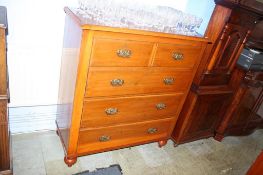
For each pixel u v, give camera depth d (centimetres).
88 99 173
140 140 231
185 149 266
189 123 248
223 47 219
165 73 197
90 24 143
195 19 218
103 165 214
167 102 220
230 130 298
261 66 264
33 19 183
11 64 188
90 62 157
